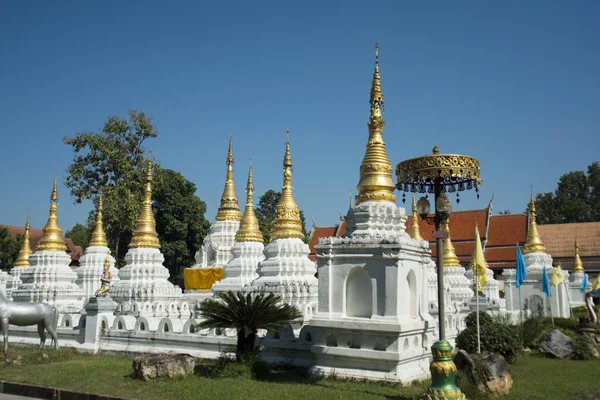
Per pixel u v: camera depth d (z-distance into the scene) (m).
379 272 16.97
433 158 15.88
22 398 16.30
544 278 37.12
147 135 56.19
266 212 90.19
